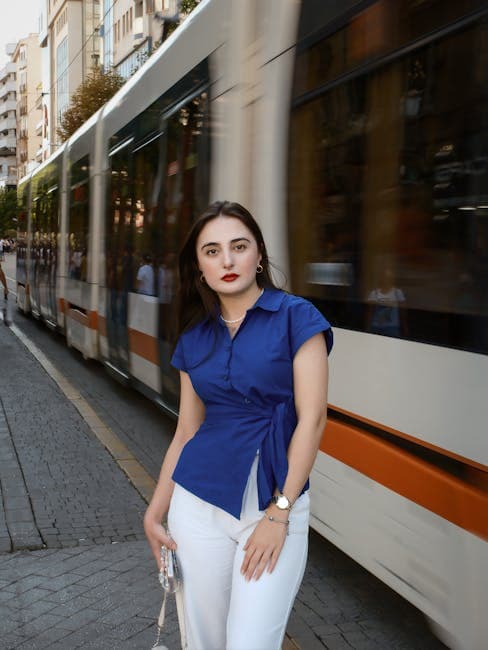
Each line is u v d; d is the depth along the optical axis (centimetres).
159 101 771
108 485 638
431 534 324
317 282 429
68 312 1361
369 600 434
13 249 9919
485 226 300
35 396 1015
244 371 238
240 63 539
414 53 348
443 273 324
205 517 245
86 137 1202
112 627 397
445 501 314
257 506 238
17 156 14012
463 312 310
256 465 239
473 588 298
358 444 381
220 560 246
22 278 2127
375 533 368
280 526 231
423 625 404
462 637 307
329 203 418
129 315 895
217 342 244
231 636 232
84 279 1195
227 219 242
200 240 243
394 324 357
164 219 741
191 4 1727
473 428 300
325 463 417
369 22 382
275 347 236
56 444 768
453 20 323
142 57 4359
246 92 525
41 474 665
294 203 456
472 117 311
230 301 246
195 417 263
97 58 7488
